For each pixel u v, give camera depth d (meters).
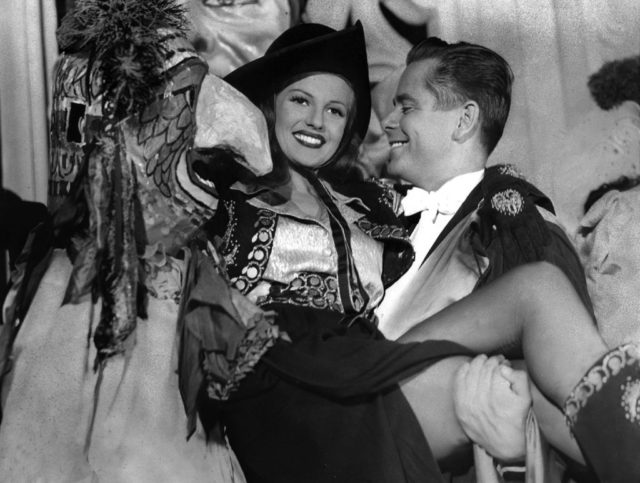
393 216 2.81
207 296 2.44
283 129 2.78
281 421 2.56
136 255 2.40
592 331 2.60
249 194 2.71
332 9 3.10
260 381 2.55
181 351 2.41
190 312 2.43
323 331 2.61
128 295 2.38
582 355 2.58
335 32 2.80
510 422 2.61
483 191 2.80
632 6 3.03
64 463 2.34
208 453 2.45
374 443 2.54
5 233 2.97
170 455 2.38
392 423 2.59
